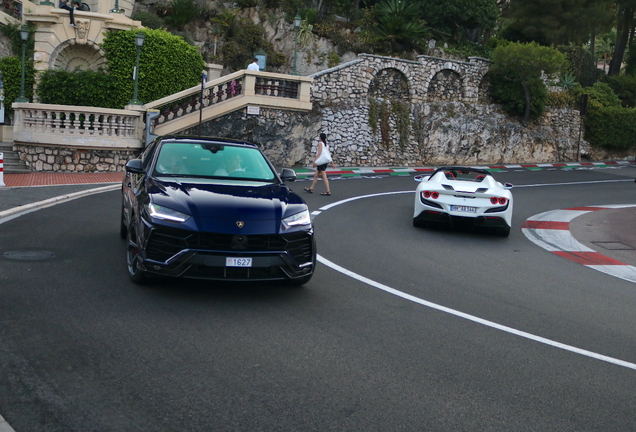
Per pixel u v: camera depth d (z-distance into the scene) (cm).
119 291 589
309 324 533
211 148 727
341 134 2517
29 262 682
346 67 2595
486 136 2934
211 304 570
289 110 2339
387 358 462
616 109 3456
